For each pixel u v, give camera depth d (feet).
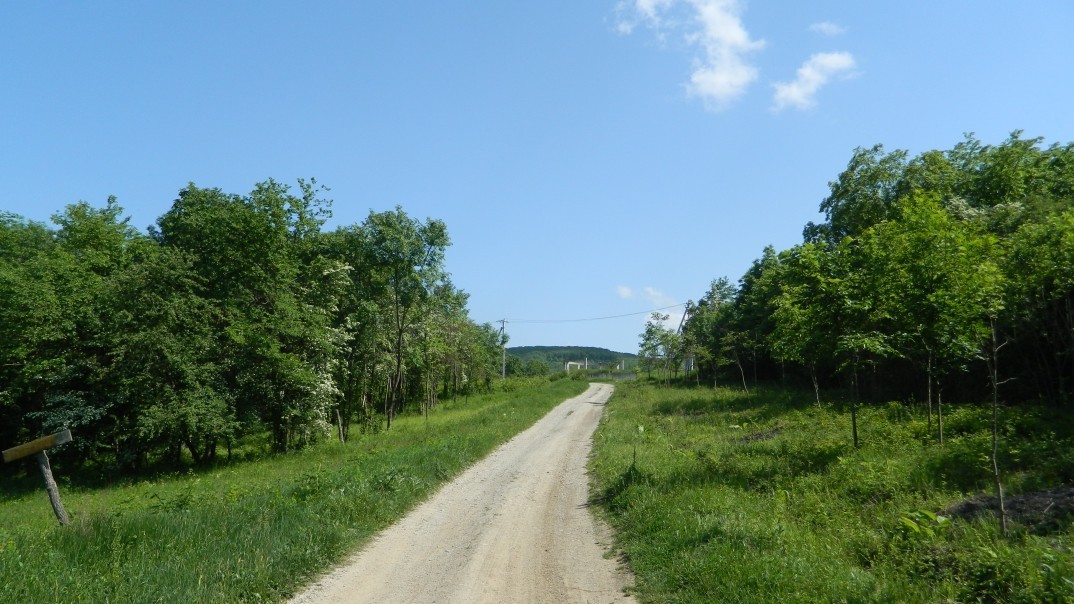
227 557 23.75
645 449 55.72
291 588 22.57
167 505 34.01
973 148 77.20
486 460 58.44
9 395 71.87
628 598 21.53
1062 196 55.52
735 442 54.85
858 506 28.91
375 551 28.19
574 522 34.06
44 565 20.86
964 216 57.16
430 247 99.91
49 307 69.15
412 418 123.13
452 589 22.70
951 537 22.25
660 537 27.32
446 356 142.31
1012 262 34.19
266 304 83.41
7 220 87.61
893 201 76.28
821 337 45.52
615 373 305.94
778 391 102.17
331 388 87.76
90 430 72.79
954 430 42.96
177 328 71.46
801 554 22.25
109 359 72.69
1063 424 38.93
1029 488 26.99
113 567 21.67
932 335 39.63
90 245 84.74
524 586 23.03
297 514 30.25
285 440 84.94
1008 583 17.31
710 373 150.82
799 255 45.37
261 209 82.12
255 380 78.74
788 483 35.09
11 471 79.15
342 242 96.02
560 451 64.90
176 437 71.05
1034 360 54.95
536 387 197.36
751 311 129.08
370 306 96.99
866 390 80.12
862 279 42.63
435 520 34.60
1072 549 18.35
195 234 78.64
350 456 66.18
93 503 48.11
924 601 17.54
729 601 19.21
